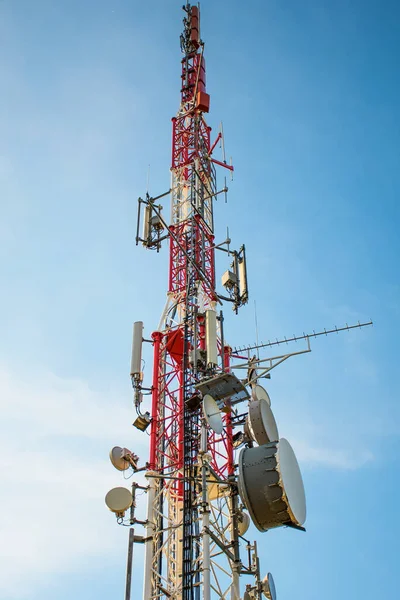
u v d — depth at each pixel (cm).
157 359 3962
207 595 3116
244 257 4359
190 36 5609
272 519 2778
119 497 3447
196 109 5075
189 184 4709
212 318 3600
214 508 3559
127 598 3017
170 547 3512
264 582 3419
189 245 4319
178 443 3762
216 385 3391
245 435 3631
